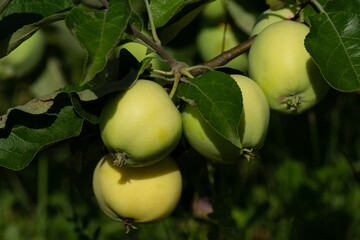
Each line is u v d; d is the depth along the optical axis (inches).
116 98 29.1
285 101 31.1
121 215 31.1
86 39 27.1
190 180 39.1
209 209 45.1
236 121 28.3
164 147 29.2
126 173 30.7
